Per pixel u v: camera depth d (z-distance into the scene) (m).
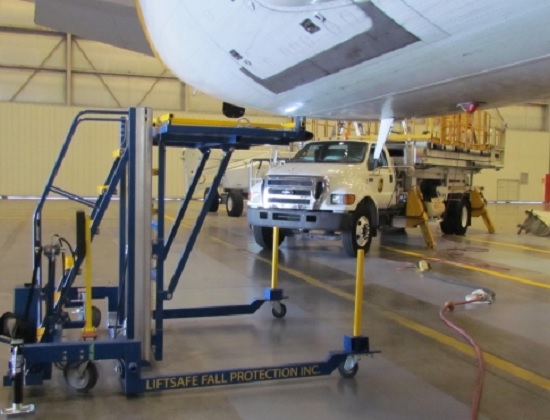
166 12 2.96
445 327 5.02
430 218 11.59
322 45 2.36
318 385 3.62
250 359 4.07
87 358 3.33
